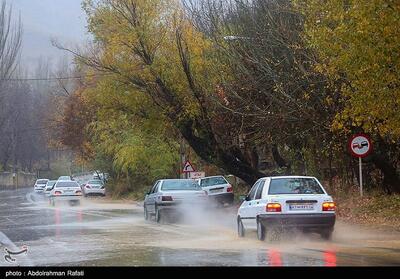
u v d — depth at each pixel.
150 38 32.97
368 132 23.84
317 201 17.72
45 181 82.69
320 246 17.12
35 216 35.19
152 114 34.97
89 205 50.50
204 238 20.45
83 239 20.88
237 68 30.38
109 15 33.34
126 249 17.50
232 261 14.25
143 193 58.91
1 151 117.50
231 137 33.72
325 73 23.55
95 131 63.88
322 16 21.00
